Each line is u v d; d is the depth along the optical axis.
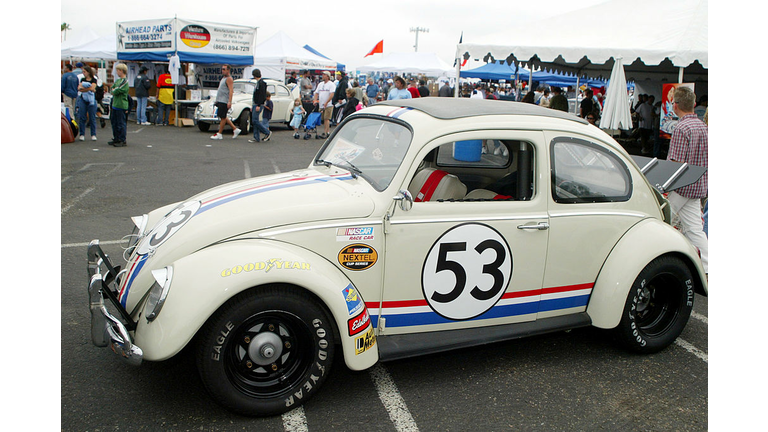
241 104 15.98
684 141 5.21
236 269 2.71
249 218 2.98
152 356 2.64
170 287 2.69
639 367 3.66
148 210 7.12
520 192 3.46
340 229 3.02
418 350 3.16
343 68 28.73
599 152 3.63
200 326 2.65
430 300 3.25
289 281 2.77
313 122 15.88
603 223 3.61
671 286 3.85
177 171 9.90
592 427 2.98
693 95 5.28
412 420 2.97
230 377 2.83
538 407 3.15
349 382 3.34
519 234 3.37
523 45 10.66
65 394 3.06
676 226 5.68
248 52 18.30
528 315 3.54
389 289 3.16
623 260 3.61
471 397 3.22
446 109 3.40
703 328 4.34
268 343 2.87
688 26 9.66
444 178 3.44
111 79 23.95
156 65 19.33
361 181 3.35
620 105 9.82
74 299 4.33
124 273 3.18
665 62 12.31
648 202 3.83
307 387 2.97
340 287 2.91
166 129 17.08
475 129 3.27
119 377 3.27
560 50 10.23
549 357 3.77
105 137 14.27
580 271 3.61
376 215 3.08
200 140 14.66
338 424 2.91
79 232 6.09
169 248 2.94
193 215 3.17
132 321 2.89
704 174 5.04
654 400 3.26
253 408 2.87
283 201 3.13
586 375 3.53
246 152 12.69
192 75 19.00
